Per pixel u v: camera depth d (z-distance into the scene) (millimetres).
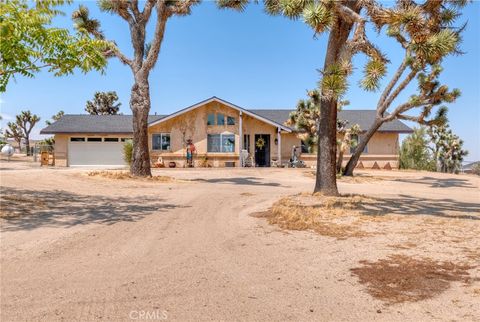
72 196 10953
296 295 3914
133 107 17000
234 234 6672
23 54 7199
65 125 30891
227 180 17938
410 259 5055
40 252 5426
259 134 29000
